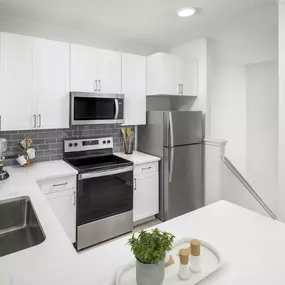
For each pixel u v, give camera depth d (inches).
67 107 99.7
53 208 88.8
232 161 137.2
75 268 34.5
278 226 49.1
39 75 92.3
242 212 55.8
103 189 99.9
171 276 33.8
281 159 82.7
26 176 83.7
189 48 135.9
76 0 83.4
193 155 125.0
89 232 98.0
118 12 93.6
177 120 116.6
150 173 117.2
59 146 110.7
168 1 85.0
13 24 98.4
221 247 41.3
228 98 134.8
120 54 113.3
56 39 109.2
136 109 121.2
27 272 33.4
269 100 119.3
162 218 121.3
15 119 88.5
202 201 132.4
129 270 34.5
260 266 36.1
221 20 103.5
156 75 118.9
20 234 60.5
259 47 118.0
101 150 122.0
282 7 80.2
